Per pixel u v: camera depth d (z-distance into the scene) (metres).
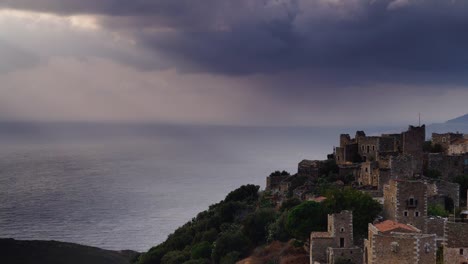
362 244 129.12
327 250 122.56
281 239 160.00
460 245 109.88
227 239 177.75
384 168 177.00
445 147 199.50
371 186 178.12
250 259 155.38
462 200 161.38
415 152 181.62
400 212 129.00
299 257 138.25
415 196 128.75
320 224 136.25
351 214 123.56
